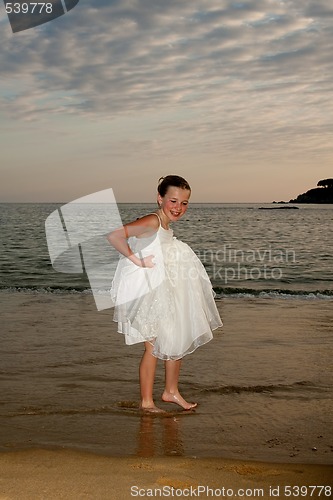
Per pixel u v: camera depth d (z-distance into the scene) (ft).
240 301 32.35
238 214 205.36
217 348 19.30
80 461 9.20
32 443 10.69
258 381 15.49
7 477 8.43
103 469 8.84
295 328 23.03
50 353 18.48
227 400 13.93
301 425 12.09
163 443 10.91
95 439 11.09
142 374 13.33
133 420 12.43
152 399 13.52
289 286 41.55
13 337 20.92
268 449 10.61
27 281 42.06
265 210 271.49
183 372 16.39
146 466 9.05
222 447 10.70
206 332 13.42
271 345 19.79
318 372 16.37
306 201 403.54
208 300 14.01
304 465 9.30
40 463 9.07
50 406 13.33
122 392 14.53
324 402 13.70
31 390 14.60
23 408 13.15
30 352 18.61
